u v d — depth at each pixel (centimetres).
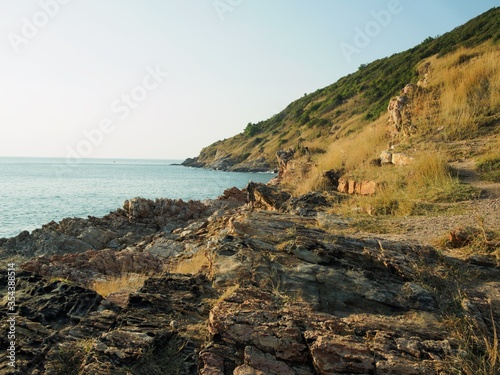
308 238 640
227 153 12419
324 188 1361
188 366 427
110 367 421
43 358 468
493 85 1473
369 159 1404
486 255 595
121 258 1150
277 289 528
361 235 733
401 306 493
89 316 538
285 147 6788
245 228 711
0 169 12800
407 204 909
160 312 526
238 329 434
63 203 3750
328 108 6719
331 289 529
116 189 5478
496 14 3891
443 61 2080
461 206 859
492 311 475
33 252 1542
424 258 590
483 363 395
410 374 378
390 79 5469
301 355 409
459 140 1299
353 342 411
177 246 1334
